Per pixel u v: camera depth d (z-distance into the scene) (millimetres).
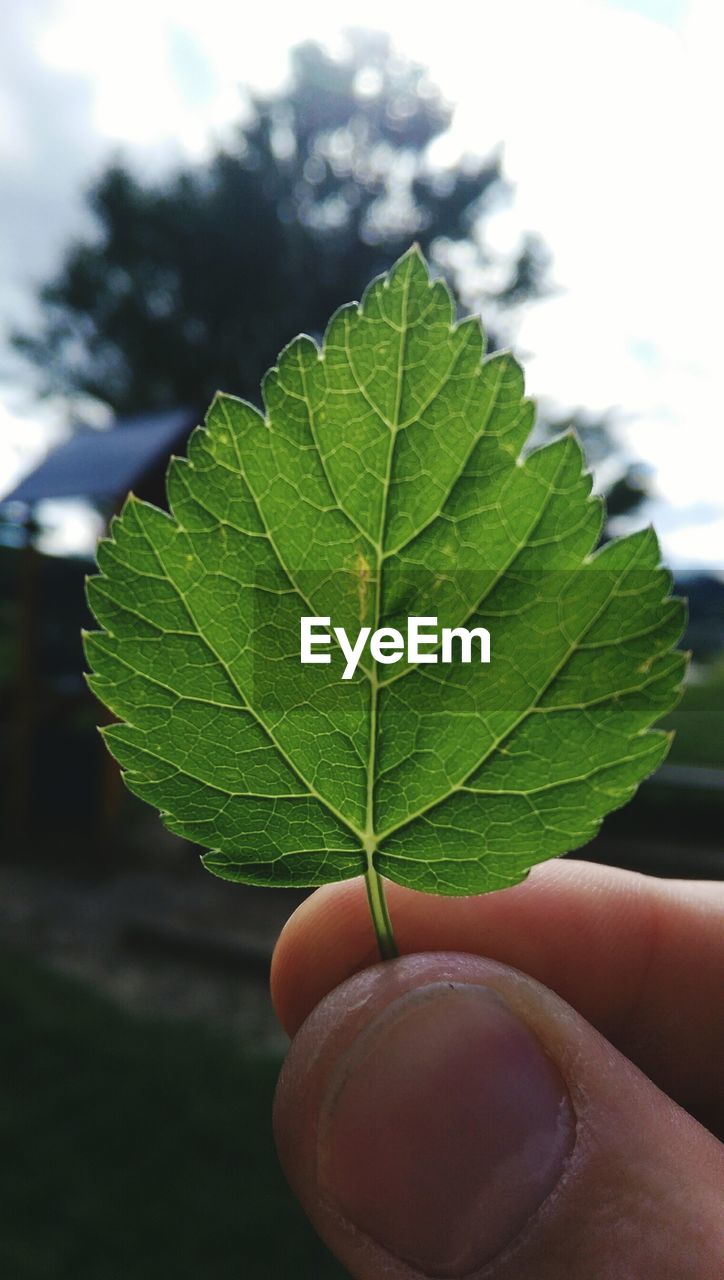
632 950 92
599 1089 64
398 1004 66
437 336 48
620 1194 62
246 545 49
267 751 51
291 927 88
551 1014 66
